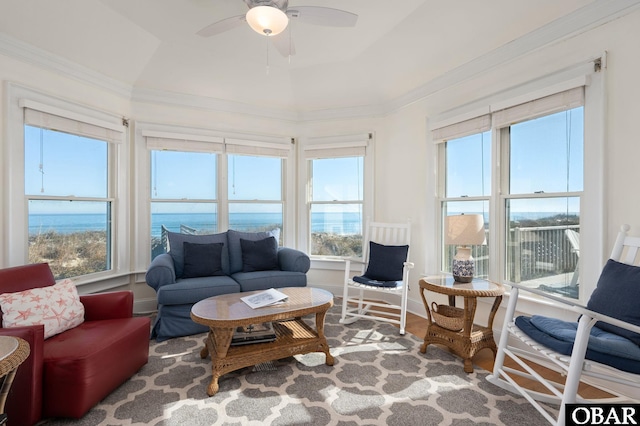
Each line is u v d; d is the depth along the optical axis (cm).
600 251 203
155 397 189
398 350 256
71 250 300
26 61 257
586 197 212
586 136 211
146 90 348
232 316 205
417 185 354
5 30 240
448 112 316
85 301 220
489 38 261
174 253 330
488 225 285
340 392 195
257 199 421
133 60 316
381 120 402
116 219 335
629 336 154
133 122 349
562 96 222
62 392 164
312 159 429
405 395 192
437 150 336
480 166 294
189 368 225
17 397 154
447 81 314
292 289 273
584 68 210
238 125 403
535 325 182
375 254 333
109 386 184
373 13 267
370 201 404
